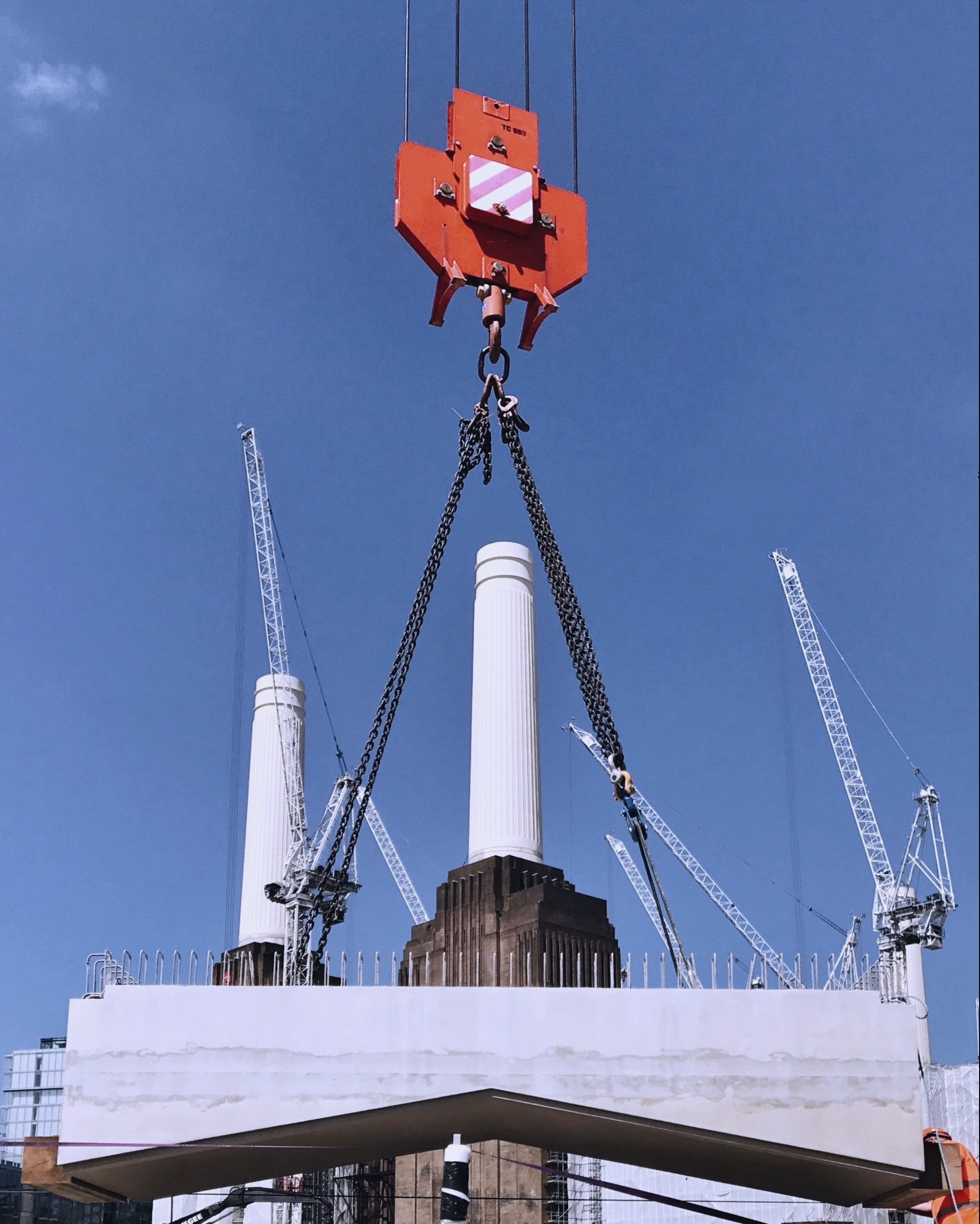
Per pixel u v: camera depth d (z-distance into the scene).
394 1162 86.25
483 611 95.06
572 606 35.78
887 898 132.62
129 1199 36.75
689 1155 34.09
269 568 138.50
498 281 32.34
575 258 33.09
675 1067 31.25
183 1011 31.11
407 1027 31.17
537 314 33.47
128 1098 30.61
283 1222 89.44
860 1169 31.73
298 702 124.19
